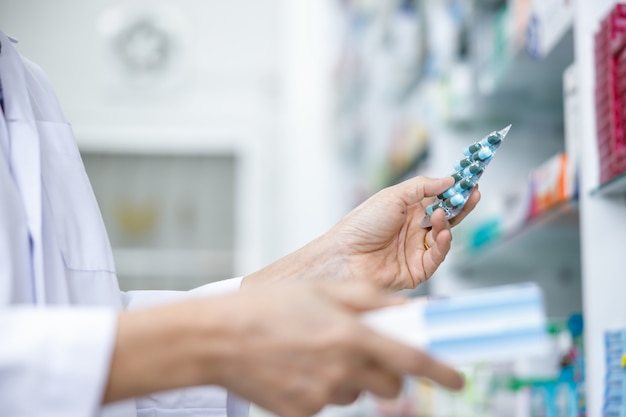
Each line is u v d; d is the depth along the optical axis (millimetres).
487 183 2900
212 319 854
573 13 1773
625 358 1466
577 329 1892
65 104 6445
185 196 6645
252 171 6566
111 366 859
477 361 832
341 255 1457
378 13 4578
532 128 2922
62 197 1310
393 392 872
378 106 4738
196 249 6617
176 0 6590
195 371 867
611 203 1608
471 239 2863
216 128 6562
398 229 1477
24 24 6477
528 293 829
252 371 853
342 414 4691
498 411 2383
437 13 3371
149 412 1466
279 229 6543
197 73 6570
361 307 875
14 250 1088
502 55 2430
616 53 1516
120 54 6496
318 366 833
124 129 6496
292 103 5895
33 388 841
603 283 1594
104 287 1312
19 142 1221
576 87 1764
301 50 5902
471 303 841
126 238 6594
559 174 1892
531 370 2021
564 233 2324
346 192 5594
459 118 3027
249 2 6660
